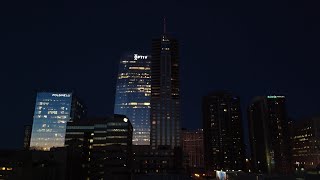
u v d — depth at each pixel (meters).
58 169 179.75
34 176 157.62
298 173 169.25
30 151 184.25
